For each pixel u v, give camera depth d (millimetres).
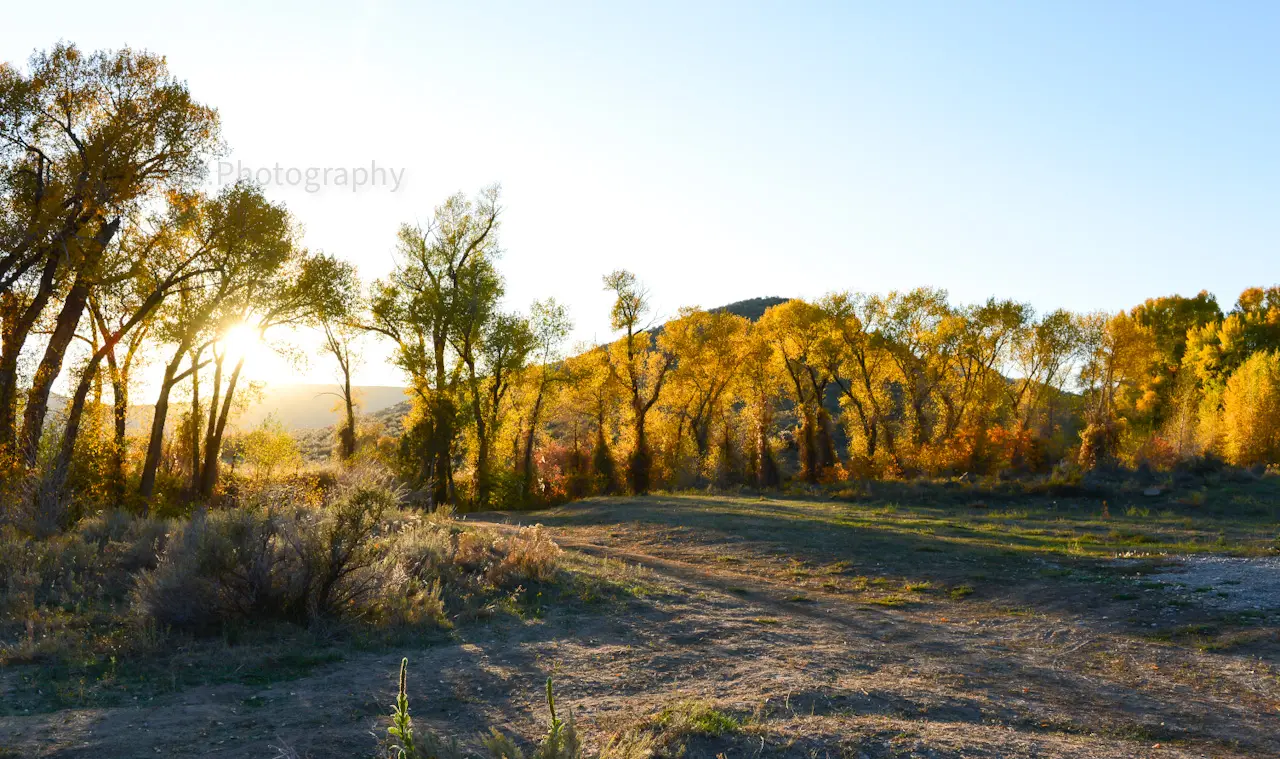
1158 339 73125
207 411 33062
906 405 54188
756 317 106000
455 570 12398
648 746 5633
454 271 39531
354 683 7449
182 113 23328
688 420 55312
